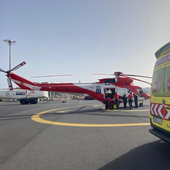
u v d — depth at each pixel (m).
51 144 5.32
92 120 9.60
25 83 19.92
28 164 3.87
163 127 4.33
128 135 6.19
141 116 10.75
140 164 3.74
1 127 8.24
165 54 4.50
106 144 5.21
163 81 4.46
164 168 3.54
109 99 15.38
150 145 5.03
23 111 15.60
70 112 13.82
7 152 4.69
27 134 6.69
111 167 3.62
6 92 36.25
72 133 6.68
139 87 17.59
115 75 16.28
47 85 18.36
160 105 4.52
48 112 14.23
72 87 17.05
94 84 16.94
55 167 3.69
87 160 4.02
